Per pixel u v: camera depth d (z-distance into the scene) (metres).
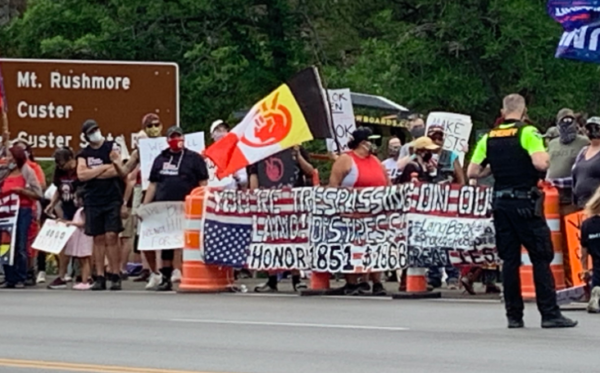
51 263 21.19
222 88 30.83
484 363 8.84
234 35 32.41
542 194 11.08
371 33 34.41
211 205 15.36
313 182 16.55
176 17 31.44
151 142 16.89
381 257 14.30
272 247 15.02
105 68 21.23
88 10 32.22
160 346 10.00
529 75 29.84
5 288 17.14
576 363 8.80
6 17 38.12
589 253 12.45
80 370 8.72
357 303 13.66
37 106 21.08
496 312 12.52
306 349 9.72
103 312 12.92
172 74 21.36
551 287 11.05
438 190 13.95
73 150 21.17
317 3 33.62
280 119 15.71
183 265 15.67
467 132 17.33
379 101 23.50
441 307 13.10
